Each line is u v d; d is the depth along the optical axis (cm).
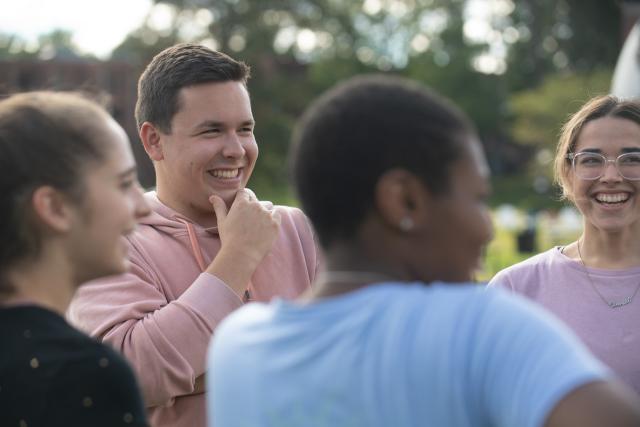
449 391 222
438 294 235
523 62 9094
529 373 217
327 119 249
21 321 279
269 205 504
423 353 225
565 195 548
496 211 6912
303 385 238
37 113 287
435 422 222
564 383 213
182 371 432
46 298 288
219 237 482
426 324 229
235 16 7462
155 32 7300
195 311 434
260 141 7144
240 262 449
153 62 496
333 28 8350
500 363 221
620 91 1903
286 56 8150
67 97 300
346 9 8500
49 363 269
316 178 249
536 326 224
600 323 500
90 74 3903
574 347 222
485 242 253
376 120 244
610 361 492
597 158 511
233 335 263
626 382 489
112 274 297
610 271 509
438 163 244
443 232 247
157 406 450
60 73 3894
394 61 9519
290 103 7562
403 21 9525
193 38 7375
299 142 256
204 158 471
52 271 288
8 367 271
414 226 246
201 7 7425
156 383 431
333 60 8350
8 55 5716
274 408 242
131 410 273
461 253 250
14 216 282
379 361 229
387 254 248
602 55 8612
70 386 267
